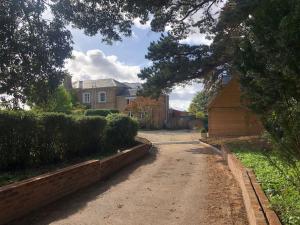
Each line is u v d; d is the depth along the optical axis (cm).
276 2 591
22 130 1276
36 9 1330
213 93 3825
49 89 1455
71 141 1612
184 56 2922
